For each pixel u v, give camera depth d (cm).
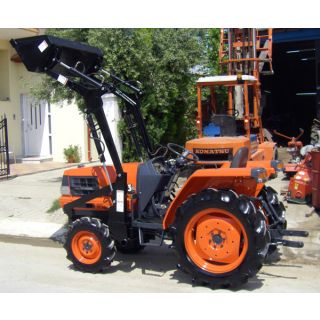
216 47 1811
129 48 1023
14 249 700
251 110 1289
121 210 568
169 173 595
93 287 530
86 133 1641
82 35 1085
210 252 516
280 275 561
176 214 523
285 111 2645
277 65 2603
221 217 511
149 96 1102
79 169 638
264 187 617
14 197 1007
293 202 884
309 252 638
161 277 564
